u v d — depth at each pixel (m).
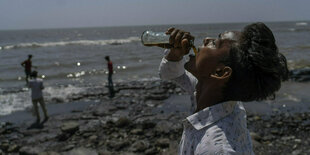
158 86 15.33
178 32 1.50
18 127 9.30
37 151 7.04
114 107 11.41
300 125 8.63
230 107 1.17
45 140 7.93
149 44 1.63
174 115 9.95
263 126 8.62
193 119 1.19
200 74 1.26
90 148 7.21
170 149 6.57
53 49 46.31
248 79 1.14
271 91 1.13
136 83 16.52
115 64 27.12
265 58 1.09
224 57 1.17
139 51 41.72
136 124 8.78
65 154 6.58
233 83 1.16
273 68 1.10
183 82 1.76
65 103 12.73
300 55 27.70
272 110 10.40
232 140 1.09
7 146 7.48
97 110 11.05
